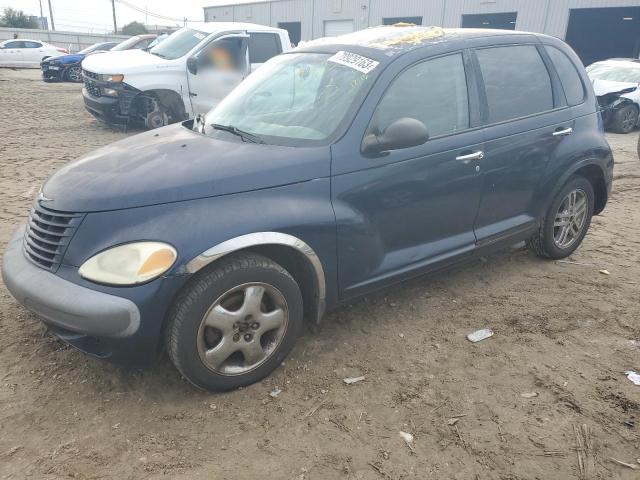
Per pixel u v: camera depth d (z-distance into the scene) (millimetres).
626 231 5453
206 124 3602
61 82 20156
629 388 2900
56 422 2568
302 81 3527
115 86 9078
